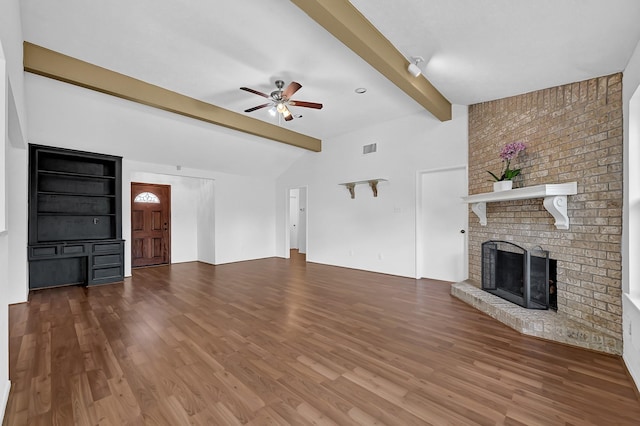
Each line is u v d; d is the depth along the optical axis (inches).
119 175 204.4
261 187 304.3
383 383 77.9
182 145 216.4
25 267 151.9
